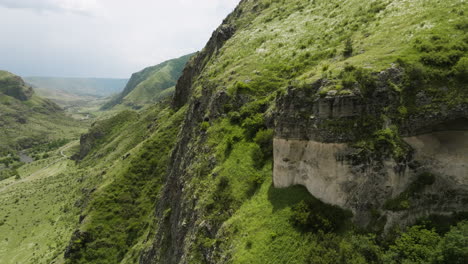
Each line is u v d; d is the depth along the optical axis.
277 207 30.69
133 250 66.50
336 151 26.52
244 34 87.81
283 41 67.38
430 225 23.02
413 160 24.61
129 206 82.69
